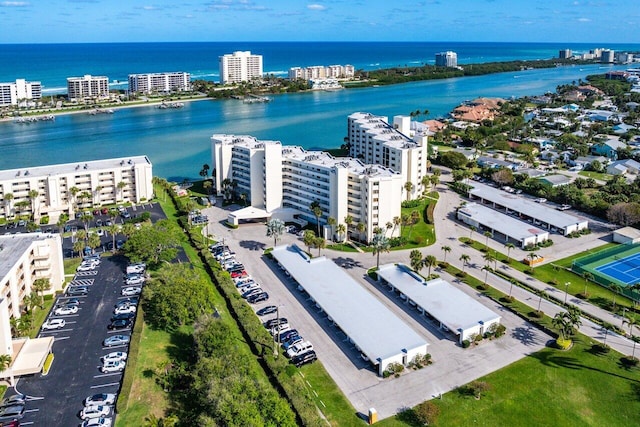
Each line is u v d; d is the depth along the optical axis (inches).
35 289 5910.4
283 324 5748.0
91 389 4638.3
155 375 4803.2
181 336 5482.3
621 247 7829.7
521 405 4591.5
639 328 5792.3
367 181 7829.7
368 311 5841.5
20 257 5733.3
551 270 7194.9
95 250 7642.7
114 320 5684.1
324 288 6358.3
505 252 7780.5
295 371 4916.3
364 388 4805.6
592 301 6387.8
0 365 4584.2
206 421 3900.1
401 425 4340.6
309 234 7455.7
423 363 5157.5
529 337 5629.9
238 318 5757.9
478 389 4680.1
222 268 7081.7
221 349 4808.1
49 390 4611.2
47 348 5014.8
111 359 4963.1
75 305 6008.9
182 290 5629.9
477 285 6727.4
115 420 4247.0
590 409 4566.9
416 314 6067.9
